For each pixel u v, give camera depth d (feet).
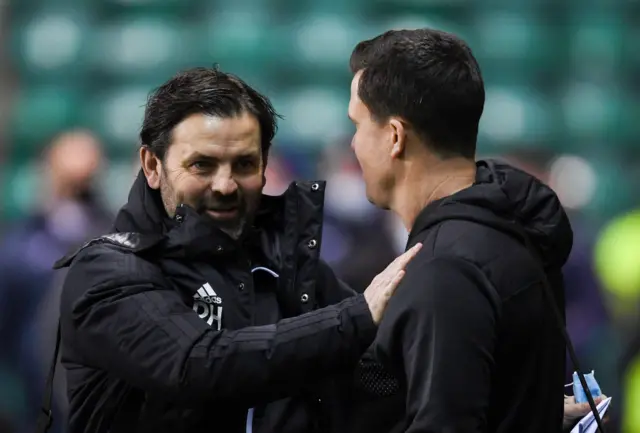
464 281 28.43
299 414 33.45
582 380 30.68
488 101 129.39
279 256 34.19
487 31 133.28
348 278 63.52
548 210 30.63
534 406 29.71
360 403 30.99
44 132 127.44
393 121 30.58
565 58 132.16
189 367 30.48
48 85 129.49
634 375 71.51
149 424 32.14
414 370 27.99
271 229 34.55
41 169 111.86
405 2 133.80
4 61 127.13
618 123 129.08
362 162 31.37
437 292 28.25
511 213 30.04
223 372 30.40
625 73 131.54
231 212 32.71
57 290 69.10
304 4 132.46
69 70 129.90
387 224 69.97
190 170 32.30
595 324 72.43
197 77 32.76
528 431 29.58
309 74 129.29
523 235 29.78
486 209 29.78
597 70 131.54
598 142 128.67
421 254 29.40
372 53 31.01
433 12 133.80
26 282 71.72
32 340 70.74
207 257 32.60
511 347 29.09
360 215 69.92
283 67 129.59
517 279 29.12
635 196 124.67
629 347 71.77
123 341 31.12
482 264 28.81
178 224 32.48
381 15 133.18
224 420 32.63
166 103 32.58
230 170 32.37
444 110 30.25
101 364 31.81
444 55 30.32
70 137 75.00
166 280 32.50
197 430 32.22
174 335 30.78
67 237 72.69
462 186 30.63
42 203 92.48
